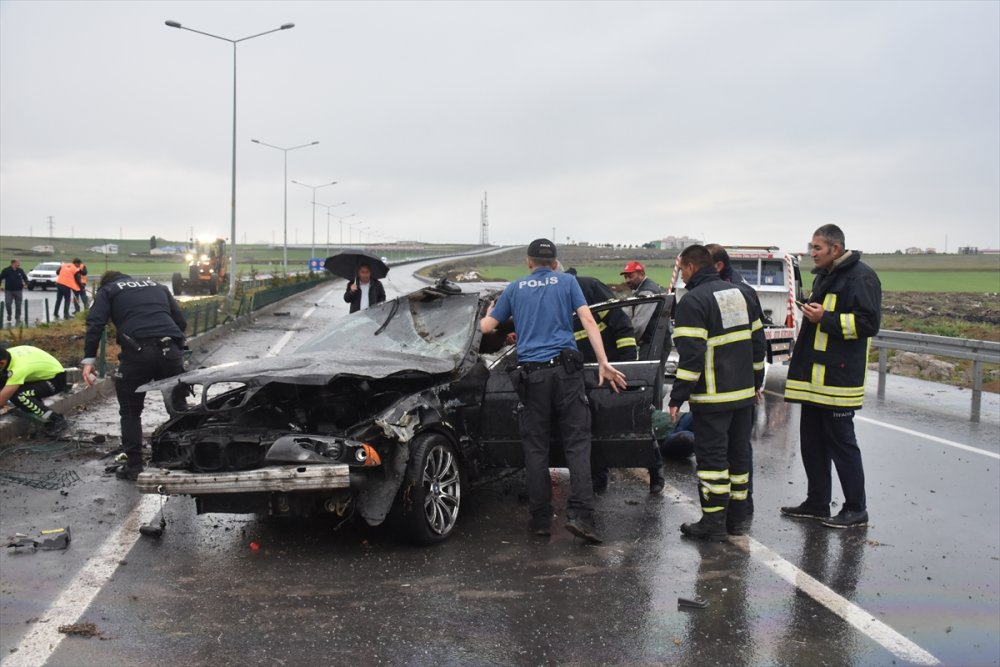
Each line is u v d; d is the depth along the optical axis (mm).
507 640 4035
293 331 21078
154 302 7016
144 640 3982
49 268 40719
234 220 30172
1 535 5488
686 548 5445
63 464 7328
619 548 5430
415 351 6195
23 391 8148
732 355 5543
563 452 5875
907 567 5125
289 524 5875
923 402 11898
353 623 4203
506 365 6129
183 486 5051
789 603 4543
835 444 5949
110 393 10953
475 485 6137
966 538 5715
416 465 5285
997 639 4113
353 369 5324
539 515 5645
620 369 5934
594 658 3861
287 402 5848
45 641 3955
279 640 3998
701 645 4016
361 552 5305
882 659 3900
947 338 10961
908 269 102562
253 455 5293
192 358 14797
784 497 6789
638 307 6852
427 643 3988
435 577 4863
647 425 5879
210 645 3936
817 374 5949
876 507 6465
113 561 5059
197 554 5215
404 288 44656
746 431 5734
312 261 56250
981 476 7469
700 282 5680
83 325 18953
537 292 5641
